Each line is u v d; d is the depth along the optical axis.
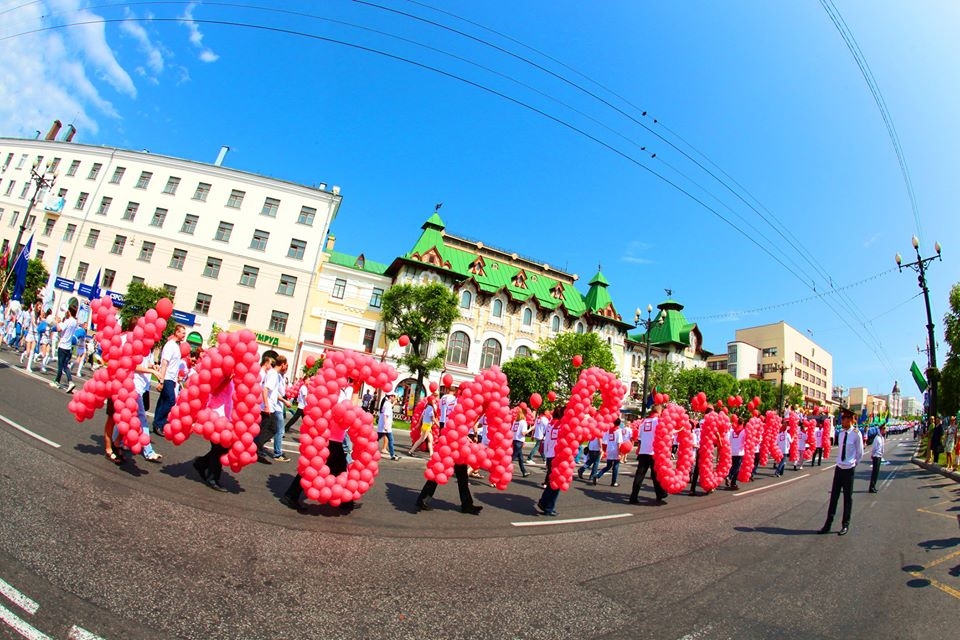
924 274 21.27
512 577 4.74
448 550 5.30
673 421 9.93
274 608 3.45
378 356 37.53
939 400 25.11
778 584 5.22
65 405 9.67
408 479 9.38
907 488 13.88
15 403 8.80
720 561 5.96
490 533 6.24
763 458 16.17
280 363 9.00
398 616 3.62
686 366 53.16
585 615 4.04
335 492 5.79
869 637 4.05
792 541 7.24
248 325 35.41
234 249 36.09
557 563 5.33
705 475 11.55
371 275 38.56
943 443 20.75
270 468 8.02
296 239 37.22
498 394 7.49
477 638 3.45
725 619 4.21
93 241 36.19
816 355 86.50
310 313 36.72
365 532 5.48
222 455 6.12
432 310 32.62
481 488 9.70
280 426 9.04
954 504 11.11
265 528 5.04
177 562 3.90
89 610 3.04
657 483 9.89
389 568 4.54
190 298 35.16
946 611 4.70
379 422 11.75
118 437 6.39
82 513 4.50
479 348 40.66
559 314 45.28
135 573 3.60
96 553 3.79
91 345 18.42
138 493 5.34
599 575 5.07
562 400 34.22
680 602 4.52
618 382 8.73
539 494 9.78
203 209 36.53
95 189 37.31
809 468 20.20
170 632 2.96
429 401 13.54
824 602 4.78
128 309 31.31
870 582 5.47
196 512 5.11
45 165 39.41
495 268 44.75
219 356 5.92
